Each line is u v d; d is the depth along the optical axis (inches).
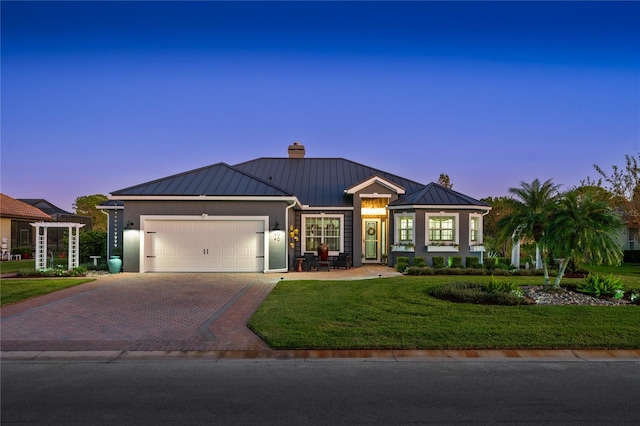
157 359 257.8
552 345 273.6
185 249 660.7
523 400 194.7
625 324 315.9
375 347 271.6
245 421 172.4
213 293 472.1
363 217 847.1
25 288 490.3
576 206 428.8
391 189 791.1
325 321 330.0
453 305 378.9
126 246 655.8
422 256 738.2
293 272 683.4
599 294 423.8
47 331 316.8
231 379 222.1
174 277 601.3
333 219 803.4
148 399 195.6
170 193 658.8
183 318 355.9
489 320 329.4
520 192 584.7
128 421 172.9
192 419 174.4
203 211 659.4
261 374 229.9
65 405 189.2
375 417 176.4
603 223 419.5
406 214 757.9
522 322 323.3
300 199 820.6
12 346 280.4
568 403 191.5
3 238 1066.7
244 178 715.4
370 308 372.2
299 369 238.4
